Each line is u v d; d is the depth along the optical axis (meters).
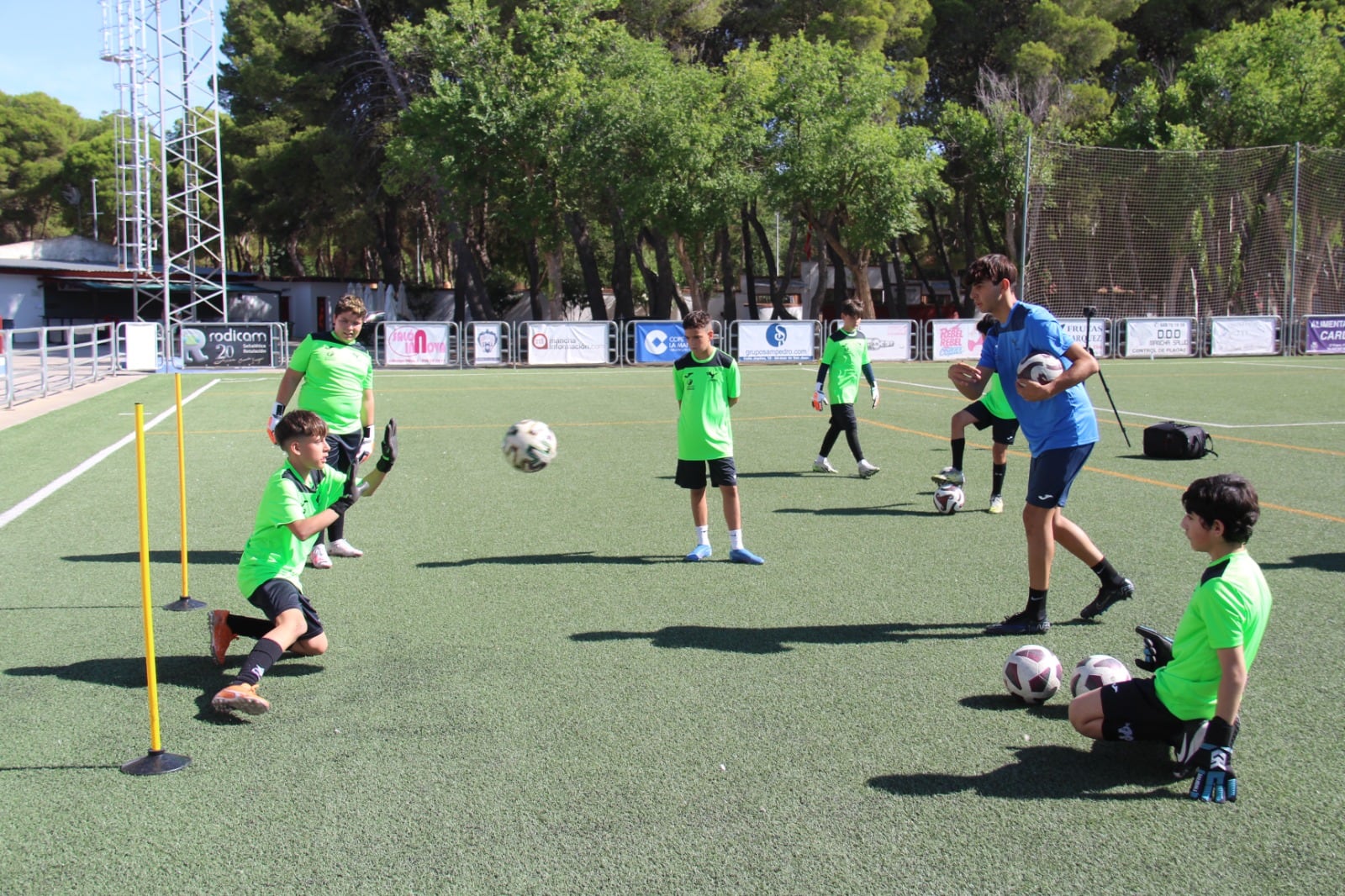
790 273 39.25
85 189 59.06
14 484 9.96
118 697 4.52
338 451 7.09
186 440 13.16
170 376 24.69
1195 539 3.65
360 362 7.18
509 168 30.64
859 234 31.83
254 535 4.82
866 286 34.59
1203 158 33.28
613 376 25.17
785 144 31.23
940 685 4.61
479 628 5.46
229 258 61.25
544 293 44.00
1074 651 5.07
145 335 14.07
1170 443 11.22
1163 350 30.77
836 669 4.81
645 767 3.78
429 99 29.91
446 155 29.84
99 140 58.34
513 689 4.57
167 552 7.25
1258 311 34.88
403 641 5.24
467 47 30.00
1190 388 20.27
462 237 35.50
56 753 3.93
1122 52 40.91
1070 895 2.96
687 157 29.67
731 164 30.70
